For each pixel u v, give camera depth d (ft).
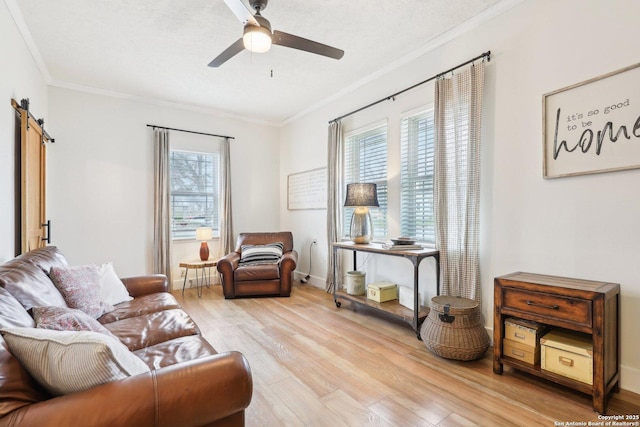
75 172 12.91
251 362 7.66
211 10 8.16
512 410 5.76
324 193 15.16
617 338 6.27
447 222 9.25
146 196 14.49
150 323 6.32
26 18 8.42
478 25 8.73
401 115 11.16
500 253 8.30
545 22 7.41
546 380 6.79
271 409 5.86
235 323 10.38
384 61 11.10
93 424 2.68
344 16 8.52
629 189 6.25
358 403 6.02
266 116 17.22
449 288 9.15
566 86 7.04
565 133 7.05
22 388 2.88
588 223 6.79
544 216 7.47
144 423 2.89
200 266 13.78
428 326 8.21
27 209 8.64
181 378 3.21
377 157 12.45
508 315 7.13
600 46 6.57
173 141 15.23
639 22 6.08
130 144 14.12
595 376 5.68
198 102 14.99
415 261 8.89
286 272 13.65
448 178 9.28
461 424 5.40
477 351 7.46
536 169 7.59
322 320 10.66
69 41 9.61
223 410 3.36
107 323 6.54
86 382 2.99
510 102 8.07
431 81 10.10
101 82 12.61
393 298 11.03
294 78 12.44
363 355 8.02
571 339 6.37
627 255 6.29
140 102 14.38
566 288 6.04
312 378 6.93
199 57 10.64
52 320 4.17
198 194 16.14
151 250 14.61
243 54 10.48
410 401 6.07
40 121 9.98
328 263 14.29
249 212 17.53
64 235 12.69
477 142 8.48
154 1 7.80
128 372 3.19
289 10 8.22
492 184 8.45
